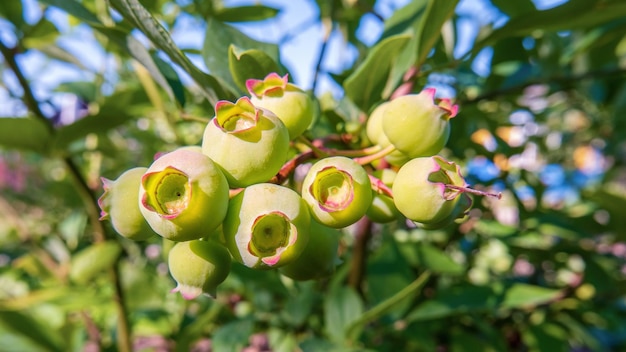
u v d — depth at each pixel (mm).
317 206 92
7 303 188
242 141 91
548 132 322
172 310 251
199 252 95
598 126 308
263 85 106
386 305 156
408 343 203
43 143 173
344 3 214
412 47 147
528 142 281
